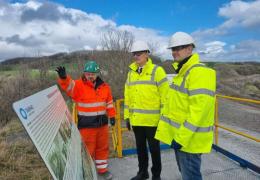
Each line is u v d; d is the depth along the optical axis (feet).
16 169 16.24
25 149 19.53
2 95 37.83
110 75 42.60
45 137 6.76
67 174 7.51
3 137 24.63
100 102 14.89
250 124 32.68
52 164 6.45
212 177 15.34
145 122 14.05
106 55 44.34
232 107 45.75
